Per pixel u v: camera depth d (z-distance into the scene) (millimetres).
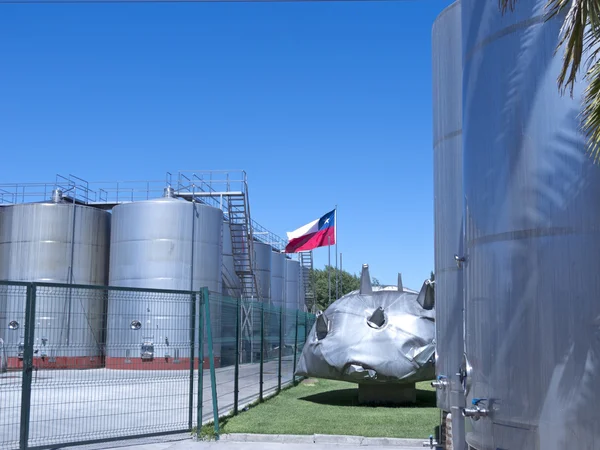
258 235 47500
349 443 11406
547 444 5484
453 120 9250
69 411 13672
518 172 5840
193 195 33812
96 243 34344
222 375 20641
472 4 6547
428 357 15805
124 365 14016
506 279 5863
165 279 30766
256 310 29625
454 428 8969
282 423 13000
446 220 9336
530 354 5633
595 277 5395
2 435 11383
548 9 5738
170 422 12938
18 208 33281
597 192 5441
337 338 16266
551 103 5707
